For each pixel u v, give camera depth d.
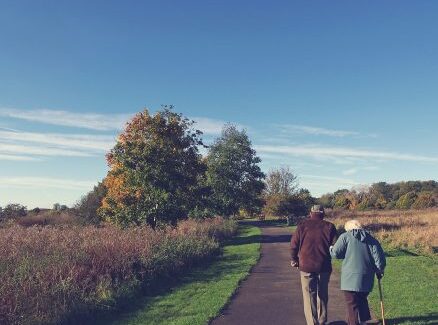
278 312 9.91
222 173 62.19
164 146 31.89
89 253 14.25
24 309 9.44
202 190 33.97
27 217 45.16
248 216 74.31
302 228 8.54
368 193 96.38
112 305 10.96
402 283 12.54
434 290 11.45
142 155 30.97
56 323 9.29
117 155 31.77
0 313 8.88
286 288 12.91
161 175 31.33
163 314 10.09
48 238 17.77
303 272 8.45
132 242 16.41
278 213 56.34
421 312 9.16
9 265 12.43
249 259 20.09
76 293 10.83
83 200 45.56
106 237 17.55
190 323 9.04
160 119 32.47
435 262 16.97
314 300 8.43
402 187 103.56
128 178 31.27
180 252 17.78
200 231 27.86
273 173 78.94
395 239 26.05
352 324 7.85
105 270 13.27
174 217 31.34
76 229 21.27
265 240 31.58
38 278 11.08
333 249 8.03
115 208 31.39
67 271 12.15
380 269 7.83
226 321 9.19
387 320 8.65
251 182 64.25
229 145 63.69
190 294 12.40
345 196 86.81
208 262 19.53
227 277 15.05
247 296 11.77
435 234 26.17
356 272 7.84
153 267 14.75
